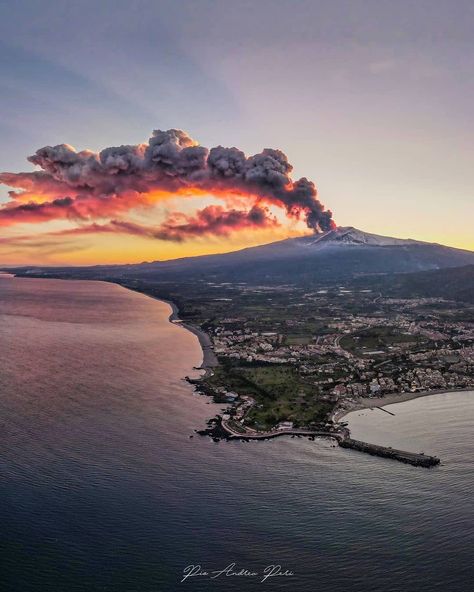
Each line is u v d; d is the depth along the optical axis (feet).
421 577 488.85
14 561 503.61
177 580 484.33
